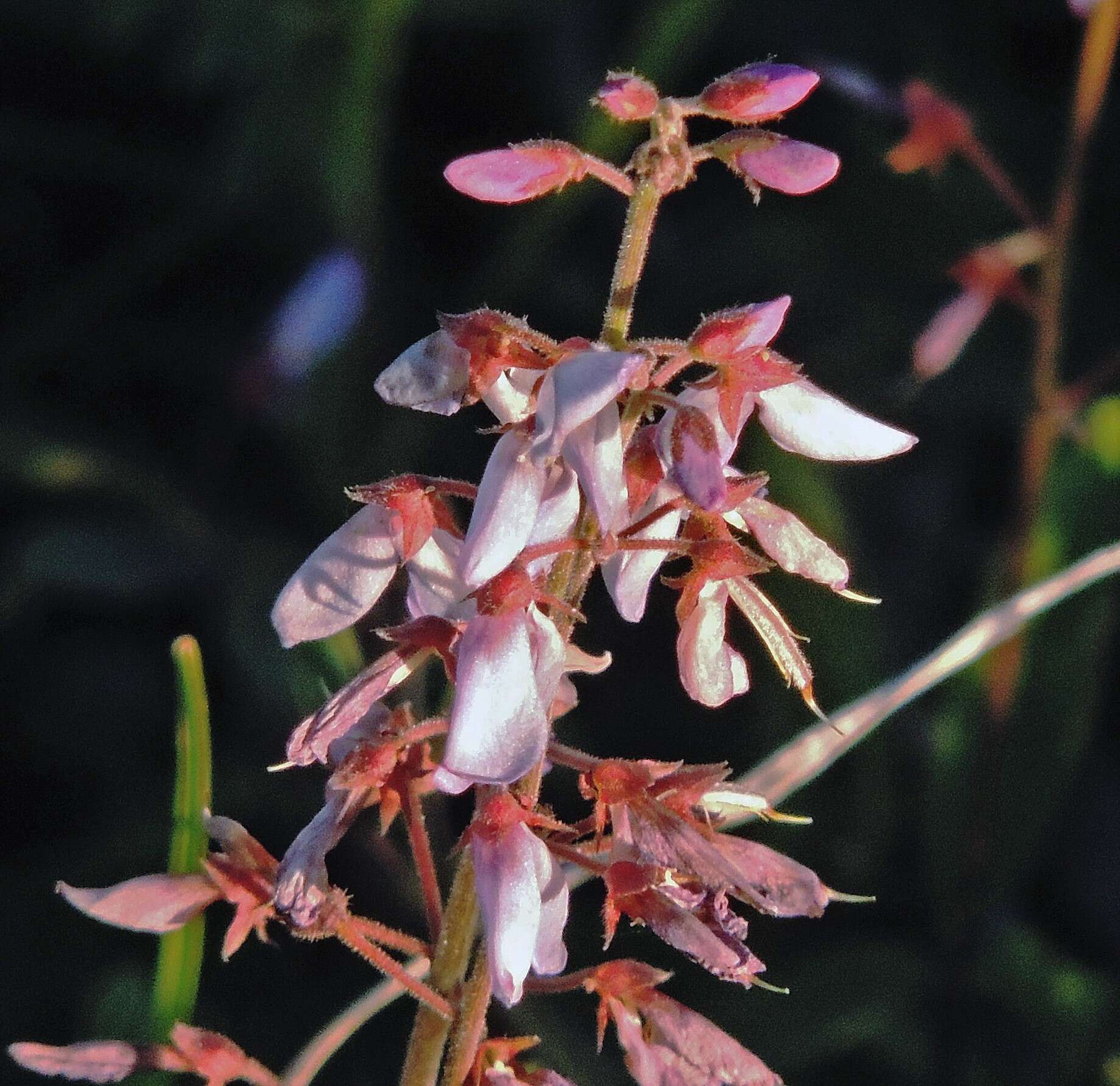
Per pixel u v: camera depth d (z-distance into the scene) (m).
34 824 0.43
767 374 0.30
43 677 0.46
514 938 0.30
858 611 0.40
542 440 0.30
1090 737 0.48
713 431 0.30
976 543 0.50
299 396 0.49
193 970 0.32
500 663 0.30
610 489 0.30
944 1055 0.39
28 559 0.46
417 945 0.31
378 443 0.50
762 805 0.31
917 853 0.43
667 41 0.49
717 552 0.31
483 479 0.30
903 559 0.50
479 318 0.30
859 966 0.39
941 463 0.52
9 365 0.52
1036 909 0.45
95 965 0.39
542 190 0.30
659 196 0.30
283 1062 0.38
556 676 0.30
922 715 0.46
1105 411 0.43
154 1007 0.32
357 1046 0.39
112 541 0.47
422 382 0.30
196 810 0.32
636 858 0.31
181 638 0.32
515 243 0.51
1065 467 0.43
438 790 0.31
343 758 0.31
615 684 0.46
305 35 0.51
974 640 0.35
